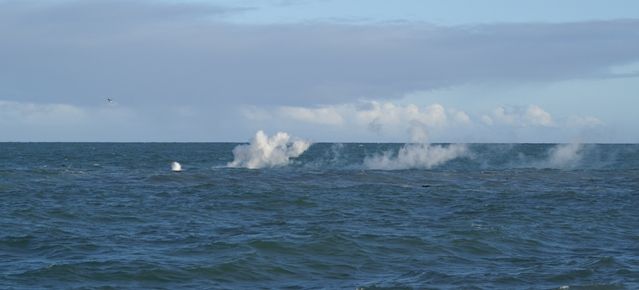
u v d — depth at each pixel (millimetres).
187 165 87375
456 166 85375
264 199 44000
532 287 21453
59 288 20734
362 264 24734
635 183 56906
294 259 25000
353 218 36312
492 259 25891
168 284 21531
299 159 96438
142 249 26547
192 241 28312
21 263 24000
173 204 41406
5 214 35656
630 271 23516
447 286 21531
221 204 41688
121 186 51281
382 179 57594
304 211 39219
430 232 30938
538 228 32781
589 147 122812
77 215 35875
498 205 41875
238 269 23328
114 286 21078
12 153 137000
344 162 88938
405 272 23719
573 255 26766
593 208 41062
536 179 59188
